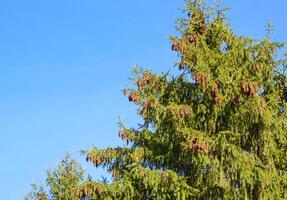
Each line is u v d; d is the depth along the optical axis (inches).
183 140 605.9
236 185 605.6
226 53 653.9
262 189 593.0
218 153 593.3
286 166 647.8
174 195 584.7
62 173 963.3
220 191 584.1
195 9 698.2
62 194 928.9
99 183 627.2
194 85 658.8
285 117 656.4
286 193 611.2
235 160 590.2
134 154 655.1
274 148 628.4
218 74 631.8
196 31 697.6
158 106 637.9
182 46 648.4
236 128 629.3
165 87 682.8
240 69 630.5
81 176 964.0
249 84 601.6
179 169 649.0
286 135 642.2
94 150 673.0
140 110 660.7
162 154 663.1
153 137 669.3
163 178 587.8
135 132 687.7
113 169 673.6
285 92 692.1
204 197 588.7
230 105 623.5
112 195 621.9
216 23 689.0
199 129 641.6
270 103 636.7
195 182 611.2
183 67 652.1
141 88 672.4
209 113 635.5
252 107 601.6
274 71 675.4
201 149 569.9
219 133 589.9
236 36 669.3
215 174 584.1
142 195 620.7
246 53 654.5
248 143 641.6
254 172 591.8
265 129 623.2
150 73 684.7
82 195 646.5
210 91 626.8
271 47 659.4
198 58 637.9
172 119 624.4
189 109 616.1
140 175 593.0
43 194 952.9
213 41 689.6
